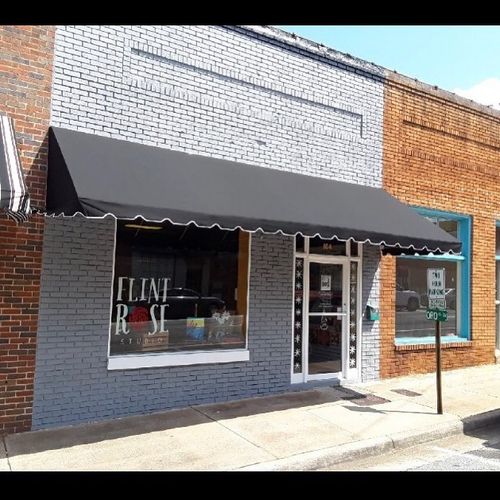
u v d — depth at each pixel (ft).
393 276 32.24
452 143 36.01
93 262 21.71
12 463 16.99
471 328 36.78
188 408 23.68
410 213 28.73
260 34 27.02
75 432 20.11
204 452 18.34
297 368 27.96
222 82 25.64
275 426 21.47
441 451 20.17
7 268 19.92
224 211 19.81
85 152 19.92
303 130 28.45
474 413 24.30
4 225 19.94
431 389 29.01
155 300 23.72
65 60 21.40
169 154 22.89
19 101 20.34
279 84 27.61
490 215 38.27
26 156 20.33
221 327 25.52
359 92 31.07
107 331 21.94
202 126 24.84
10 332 19.88
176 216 18.60
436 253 30.32
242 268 26.35
